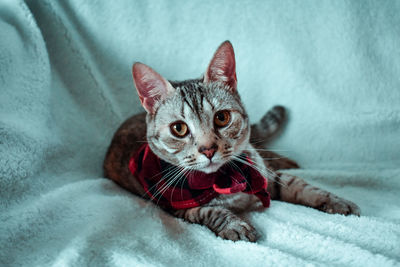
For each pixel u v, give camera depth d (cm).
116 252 31
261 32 52
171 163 39
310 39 51
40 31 46
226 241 33
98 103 52
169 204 39
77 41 50
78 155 48
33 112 43
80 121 50
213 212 37
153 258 31
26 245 33
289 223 35
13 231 33
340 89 51
